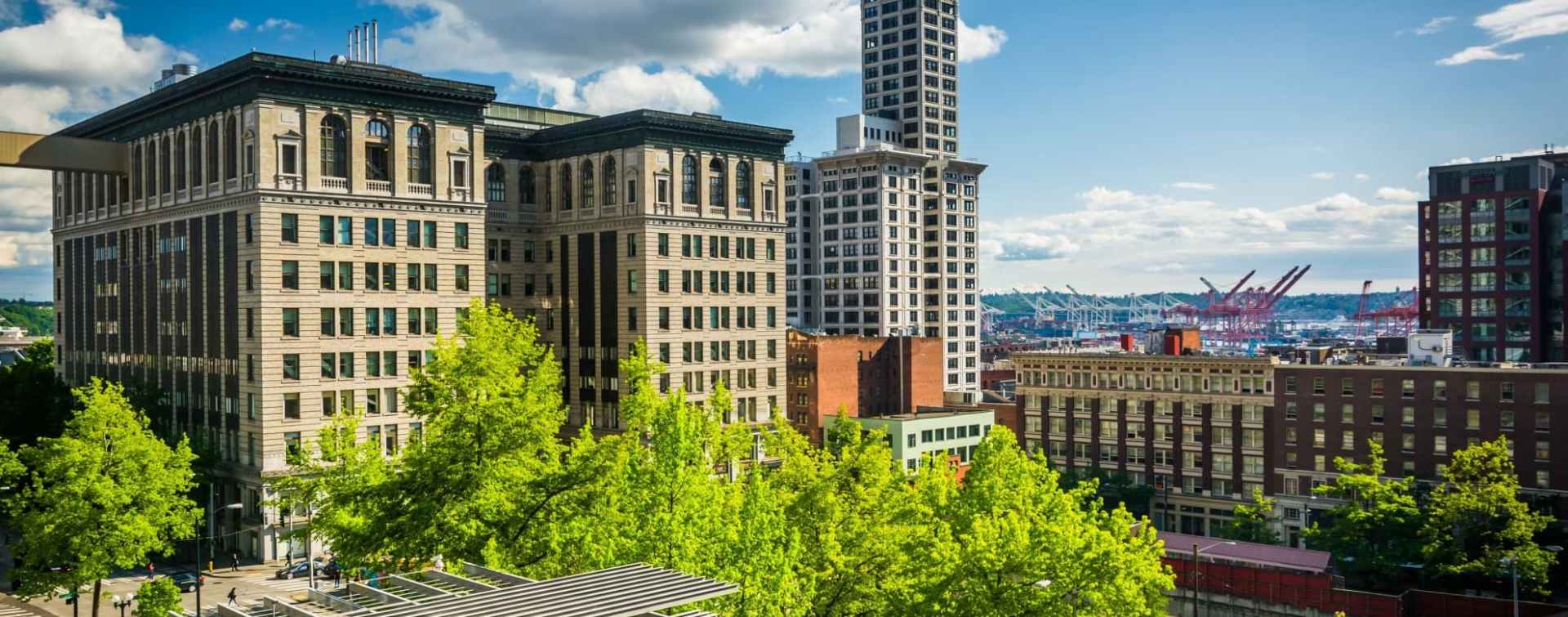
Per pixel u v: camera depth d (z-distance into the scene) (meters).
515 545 49.41
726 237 129.12
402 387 103.50
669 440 52.75
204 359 104.44
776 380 134.00
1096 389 144.25
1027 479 64.25
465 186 109.00
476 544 48.00
